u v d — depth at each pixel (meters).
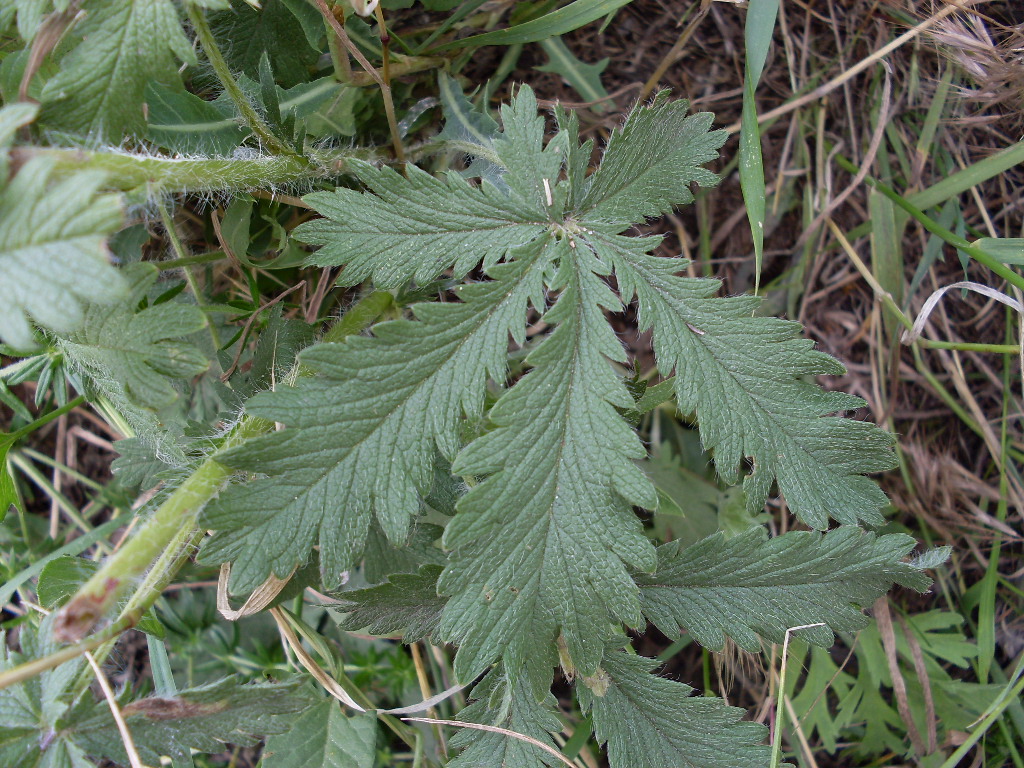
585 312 0.20
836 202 0.29
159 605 0.29
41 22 0.18
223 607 0.22
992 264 0.26
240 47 0.24
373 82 0.25
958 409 0.30
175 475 0.22
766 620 0.21
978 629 0.28
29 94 0.20
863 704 0.28
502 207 0.21
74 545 0.26
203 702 0.19
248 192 0.22
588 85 0.28
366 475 0.19
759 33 0.23
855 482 0.21
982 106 0.28
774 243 0.30
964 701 0.28
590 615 0.19
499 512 0.19
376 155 0.25
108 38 0.19
